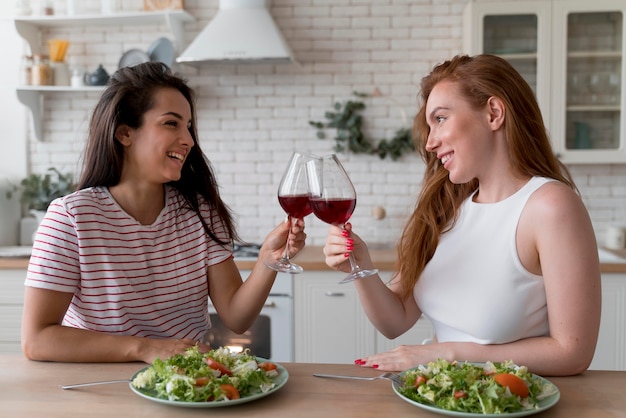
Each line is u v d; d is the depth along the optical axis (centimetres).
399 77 370
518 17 332
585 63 332
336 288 315
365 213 376
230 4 346
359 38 370
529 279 143
